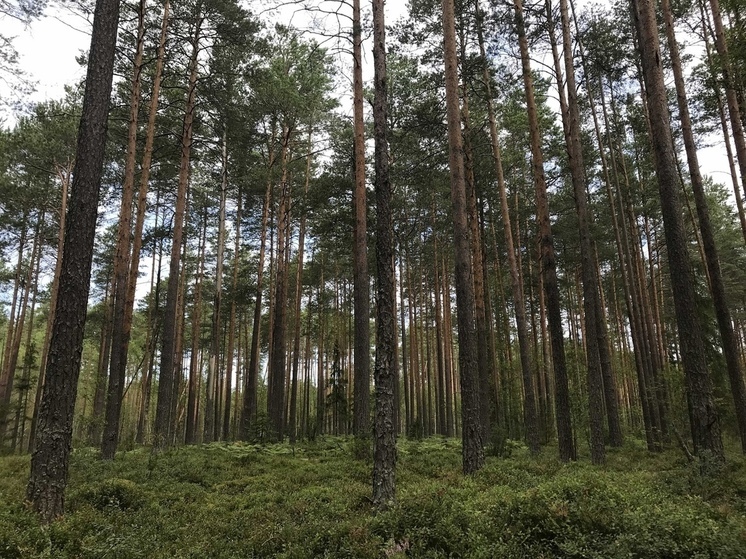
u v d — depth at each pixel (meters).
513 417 23.55
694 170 14.61
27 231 29.92
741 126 13.87
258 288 24.34
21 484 10.09
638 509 5.80
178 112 22.28
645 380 21.28
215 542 6.84
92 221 8.61
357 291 16.09
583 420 16.25
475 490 8.29
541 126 22.80
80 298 8.30
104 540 6.54
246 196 28.45
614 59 17.20
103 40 9.02
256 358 23.78
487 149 22.23
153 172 23.17
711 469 8.68
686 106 15.16
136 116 17.08
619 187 23.27
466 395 10.95
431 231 32.31
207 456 15.27
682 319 10.15
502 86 18.42
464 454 10.72
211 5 17.83
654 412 20.97
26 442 39.41
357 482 10.88
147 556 6.19
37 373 39.31
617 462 13.73
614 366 31.28
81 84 16.66
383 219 8.99
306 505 8.47
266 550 6.45
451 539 5.76
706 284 19.84
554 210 27.14
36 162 24.25
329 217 22.09
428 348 38.09
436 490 8.02
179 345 31.84
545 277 14.42
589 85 22.45
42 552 5.69
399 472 11.91
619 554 4.84
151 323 31.14
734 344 13.52
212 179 28.41
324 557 5.88
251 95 22.42
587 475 7.69
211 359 27.30
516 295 17.52
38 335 43.66
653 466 12.39
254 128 23.33
